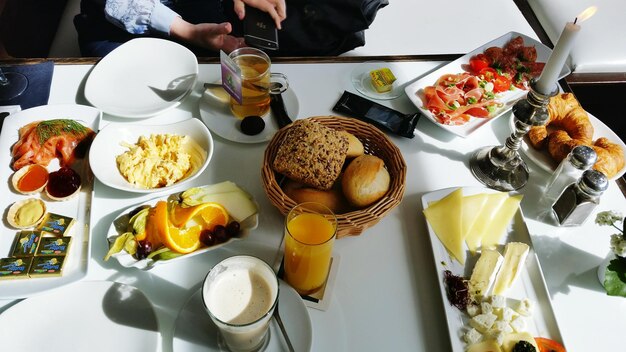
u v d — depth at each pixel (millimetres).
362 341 806
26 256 833
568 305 896
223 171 1045
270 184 895
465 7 1708
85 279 846
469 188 1029
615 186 1107
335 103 1225
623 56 1668
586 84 1662
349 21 1543
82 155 1039
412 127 1164
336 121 1033
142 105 1147
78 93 1189
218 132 1111
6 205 935
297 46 1608
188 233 857
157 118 1149
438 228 950
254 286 744
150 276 856
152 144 1017
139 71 1226
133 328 768
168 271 865
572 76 1656
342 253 930
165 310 818
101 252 884
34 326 762
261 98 1120
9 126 1048
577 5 1764
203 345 755
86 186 979
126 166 972
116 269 861
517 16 1692
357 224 854
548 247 985
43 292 788
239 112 1148
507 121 1257
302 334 771
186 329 768
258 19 1480
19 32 1850
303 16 1565
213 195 923
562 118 1194
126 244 832
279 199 876
